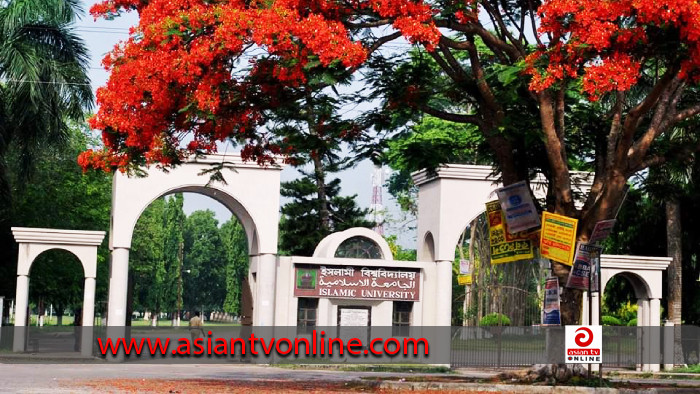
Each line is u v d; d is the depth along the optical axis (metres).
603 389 18.98
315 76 16.70
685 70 16.53
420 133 47.38
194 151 19.33
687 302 38.06
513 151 20.92
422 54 19.89
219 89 17.36
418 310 33.47
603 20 16.06
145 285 86.50
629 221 37.94
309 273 32.88
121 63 17.66
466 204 33.50
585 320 31.97
